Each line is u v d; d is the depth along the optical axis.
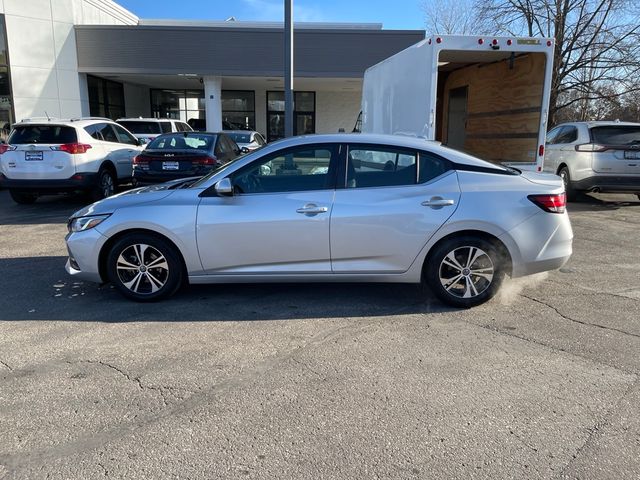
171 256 4.81
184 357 3.82
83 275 4.94
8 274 5.93
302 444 2.80
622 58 19.67
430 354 3.87
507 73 9.19
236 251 4.70
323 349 3.96
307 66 21.44
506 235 4.59
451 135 11.80
